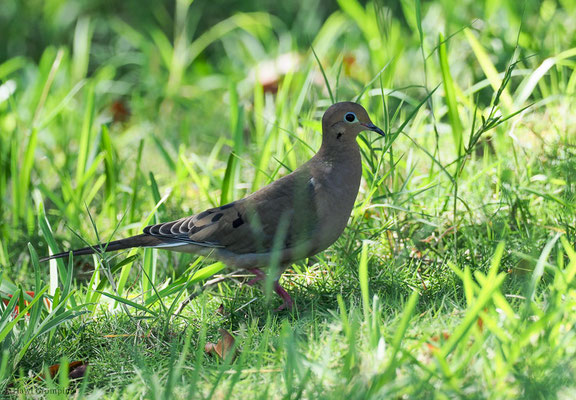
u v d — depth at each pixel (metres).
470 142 9.84
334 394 6.25
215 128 15.65
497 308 7.45
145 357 7.95
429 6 16.89
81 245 11.62
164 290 8.88
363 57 16.38
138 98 16.84
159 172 14.13
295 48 16.17
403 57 15.25
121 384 7.55
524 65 13.76
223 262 9.43
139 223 11.24
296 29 18.02
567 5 14.59
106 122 15.75
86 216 12.50
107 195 12.19
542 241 9.38
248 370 6.93
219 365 7.55
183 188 12.89
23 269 11.12
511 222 10.07
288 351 6.66
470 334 6.97
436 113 12.76
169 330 8.52
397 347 6.29
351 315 7.93
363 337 7.38
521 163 11.24
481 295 6.44
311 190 9.12
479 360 6.45
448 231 10.14
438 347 6.93
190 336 7.94
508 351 6.45
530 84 11.10
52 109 15.05
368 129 9.21
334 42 17.59
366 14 15.41
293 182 9.26
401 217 10.48
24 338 8.01
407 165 11.59
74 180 14.19
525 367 6.41
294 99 13.20
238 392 6.85
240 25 18.09
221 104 16.33
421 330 7.39
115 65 18.86
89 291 9.09
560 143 10.92
